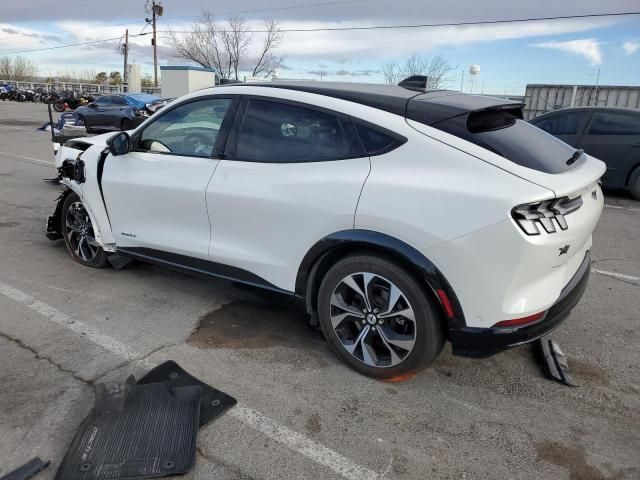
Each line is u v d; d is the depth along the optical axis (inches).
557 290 105.5
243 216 128.4
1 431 98.3
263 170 125.0
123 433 96.3
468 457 96.0
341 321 119.7
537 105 725.9
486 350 103.7
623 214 294.8
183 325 143.3
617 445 100.3
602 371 126.6
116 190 158.1
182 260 147.6
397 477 90.7
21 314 146.7
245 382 116.8
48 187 324.5
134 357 125.8
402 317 110.3
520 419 107.3
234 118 133.0
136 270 183.2
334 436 100.3
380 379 118.3
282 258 124.7
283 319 148.9
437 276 101.3
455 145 103.3
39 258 193.3
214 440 97.7
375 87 128.8
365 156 111.3
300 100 122.7
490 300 99.1
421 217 101.3
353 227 110.0
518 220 94.0
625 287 181.9
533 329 102.1
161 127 149.2
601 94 676.7
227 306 156.4
